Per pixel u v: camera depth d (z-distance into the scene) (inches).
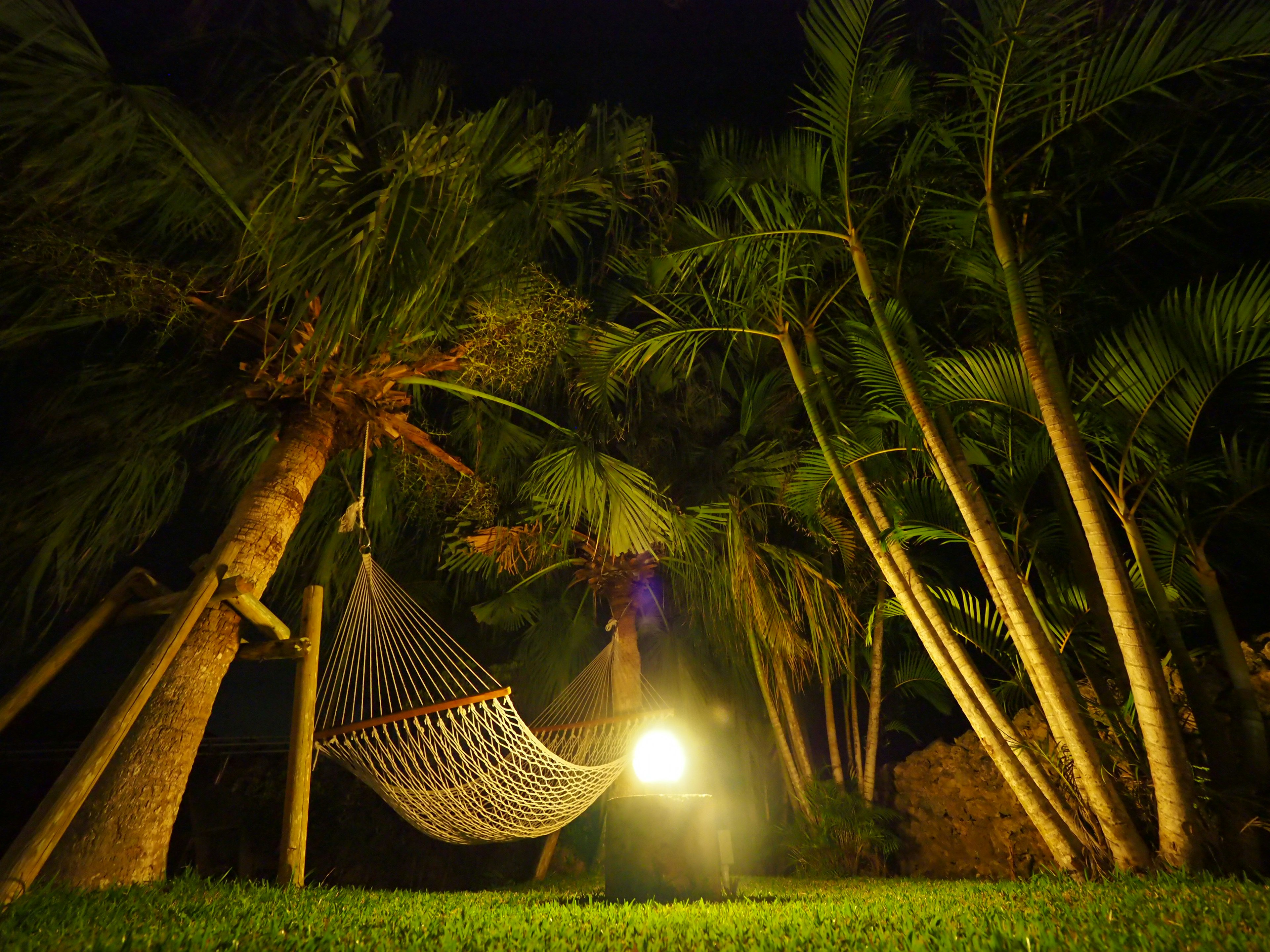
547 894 182.7
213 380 206.7
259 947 78.4
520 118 192.4
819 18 175.0
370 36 166.6
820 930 91.1
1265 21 138.9
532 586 315.0
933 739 352.2
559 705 257.6
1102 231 186.1
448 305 190.4
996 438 201.0
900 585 178.2
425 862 283.0
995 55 160.9
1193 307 156.5
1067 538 195.9
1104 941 77.3
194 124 156.9
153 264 166.2
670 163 231.1
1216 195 165.8
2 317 173.8
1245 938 75.2
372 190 160.7
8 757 233.8
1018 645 156.8
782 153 190.5
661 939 86.7
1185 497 169.9
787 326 207.5
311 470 175.5
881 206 185.3
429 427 238.8
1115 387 166.4
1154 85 153.3
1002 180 168.1
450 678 168.7
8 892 97.2
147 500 207.2
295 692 150.3
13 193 148.9
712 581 278.4
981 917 96.1
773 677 312.7
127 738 133.4
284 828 142.3
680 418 303.4
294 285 150.9
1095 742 156.2
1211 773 152.2
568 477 229.5
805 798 271.3
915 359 182.2
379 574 175.6
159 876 129.7
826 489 230.2
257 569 155.8
